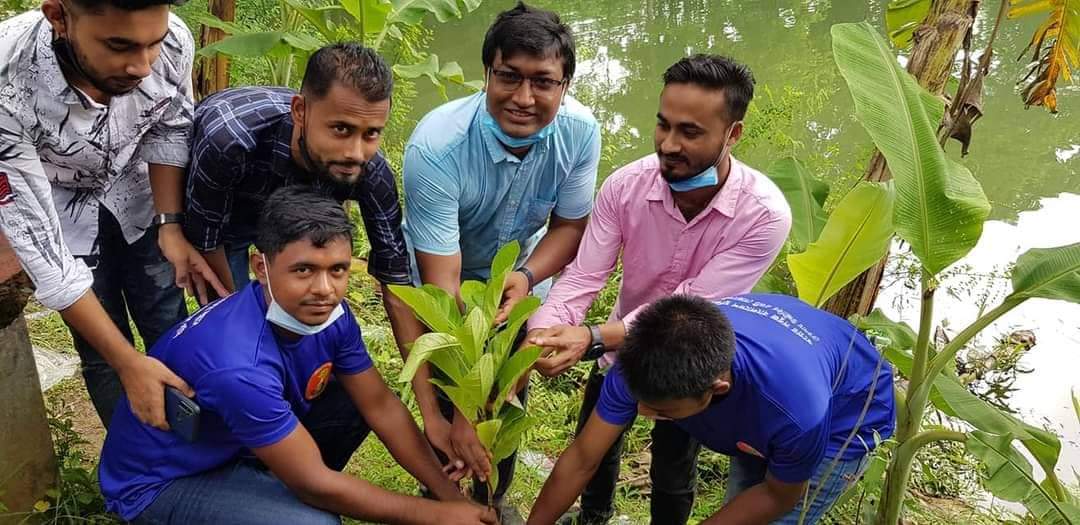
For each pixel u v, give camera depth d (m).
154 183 2.69
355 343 2.56
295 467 2.34
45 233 2.27
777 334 2.34
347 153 2.32
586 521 3.25
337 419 2.77
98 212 2.70
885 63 2.65
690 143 2.45
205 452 2.41
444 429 2.67
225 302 2.41
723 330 2.12
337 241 2.23
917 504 3.62
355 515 2.44
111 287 2.93
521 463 3.46
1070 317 5.32
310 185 2.45
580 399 4.12
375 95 2.25
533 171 2.81
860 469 2.66
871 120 2.55
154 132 2.62
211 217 2.60
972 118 3.21
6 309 2.47
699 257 2.79
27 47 2.19
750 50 9.61
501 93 2.53
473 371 2.20
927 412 4.12
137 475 2.43
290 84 6.47
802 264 2.90
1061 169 7.22
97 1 1.95
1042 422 4.37
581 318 2.93
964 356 4.76
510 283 2.84
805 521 2.67
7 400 2.64
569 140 2.81
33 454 2.74
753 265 2.73
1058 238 6.21
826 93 7.56
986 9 10.00
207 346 2.29
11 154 2.21
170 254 2.66
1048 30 3.65
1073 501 2.88
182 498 2.40
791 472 2.33
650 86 8.93
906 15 3.70
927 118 2.56
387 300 2.81
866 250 2.81
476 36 11.00
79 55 2.08
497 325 2.53
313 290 2.23
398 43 7.48
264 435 2.29
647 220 2.76
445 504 2.52
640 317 2.17
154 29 2.05
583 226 3.09
